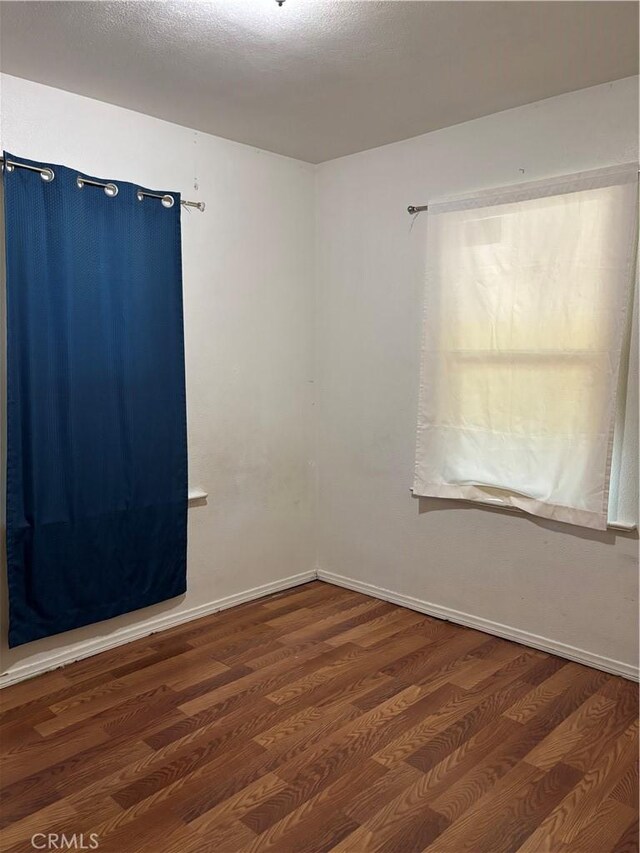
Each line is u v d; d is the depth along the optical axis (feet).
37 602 9.08
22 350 8.70
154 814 6.49
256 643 10.34
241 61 8.14
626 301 8.69
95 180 9.22
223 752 7.49
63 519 9.24
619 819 6.37
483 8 6.89
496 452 10.14
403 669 9.45
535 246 9.48
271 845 6.07
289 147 11.53
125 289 9.70
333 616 11.43
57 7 6.83
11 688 8.97
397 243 11.38
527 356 9.66
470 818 6.41
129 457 9.92
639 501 8.87
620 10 6.92
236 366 11.53
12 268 8.50
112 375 9.64
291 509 12.77
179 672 9.39
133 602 10.19
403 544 11.76
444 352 10.66
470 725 8.00
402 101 9.43
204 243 10.89
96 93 9.12
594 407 9.02
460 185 10.44
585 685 8.95
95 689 8.91
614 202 8.71
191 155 10.59
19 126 8.65
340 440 12.67
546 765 7.20
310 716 8.23
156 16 7.04
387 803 6.63
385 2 6.77
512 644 10.26
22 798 6.73
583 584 9.48
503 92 9.13
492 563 10.52
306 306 12.69
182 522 10.72
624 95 8.64
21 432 8.79
